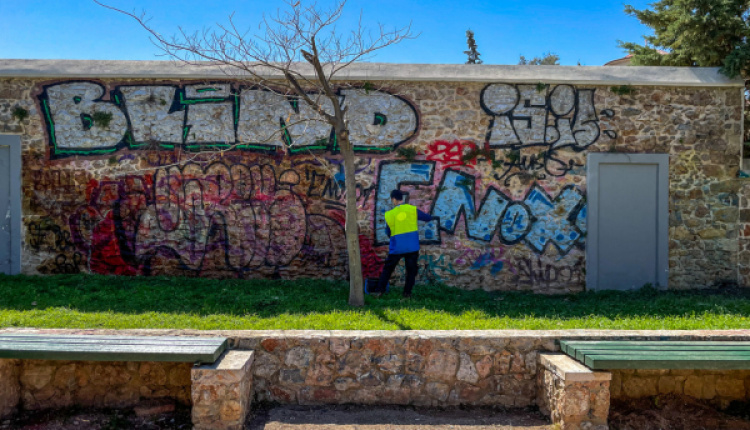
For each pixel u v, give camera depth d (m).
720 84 8.76
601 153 8.90
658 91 8.91
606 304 7.44
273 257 8.87
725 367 4.06
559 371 4.14
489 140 8.91
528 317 6.07
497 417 4.44
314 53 6.52
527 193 8.94
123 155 8.80
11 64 8.76
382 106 8.91
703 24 10.20
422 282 8.96
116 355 4.04
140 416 4.44
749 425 4.50
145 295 6.96
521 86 8.91
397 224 7.36
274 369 4.53
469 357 4.59
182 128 8.82
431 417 4.40
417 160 8.91
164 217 8.83
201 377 4.00
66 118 8.77
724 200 8.89
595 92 8.90
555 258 8.95
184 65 8.85
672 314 6.47
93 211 8.80
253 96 8.83
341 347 4.54
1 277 8.25
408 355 4.56
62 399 4.50
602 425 4.07
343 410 4.47
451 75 8.86
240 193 8.84
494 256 8.94
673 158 8.93
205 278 8.66
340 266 8.88
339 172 8.87
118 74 8.69
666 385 4.77
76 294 7.00
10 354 4.04
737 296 8.23
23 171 8.75
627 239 9.01
